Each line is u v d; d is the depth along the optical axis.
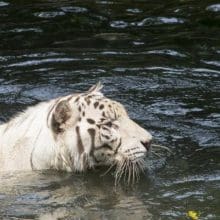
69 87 23.27
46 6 30.34
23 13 29.62
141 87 23.23
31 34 27.67
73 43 26.91
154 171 18.36
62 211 16.25
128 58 25.47
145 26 28.39
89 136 18.27
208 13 29.41
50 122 18.42
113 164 18.36
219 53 25.73
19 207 16.47
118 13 29.70
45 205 16.58
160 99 22.36
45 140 18.50
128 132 18.23
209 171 18.25
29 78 24.03
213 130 20.41
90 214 16.06
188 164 18.64
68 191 17.34
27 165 18.59
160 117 21.20
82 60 25.39
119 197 16.97
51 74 24.30
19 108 21.84
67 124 18.39
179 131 20.34
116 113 18.53
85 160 18.39
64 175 18.30
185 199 16.78
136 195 17.06
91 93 18.98
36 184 17.72
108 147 18.25
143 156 18.00
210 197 16.86
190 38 27.05
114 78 23.88
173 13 29.59
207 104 21.98
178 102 22.14
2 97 22.66
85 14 29.48
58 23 28.59
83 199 16.88
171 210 16.22
